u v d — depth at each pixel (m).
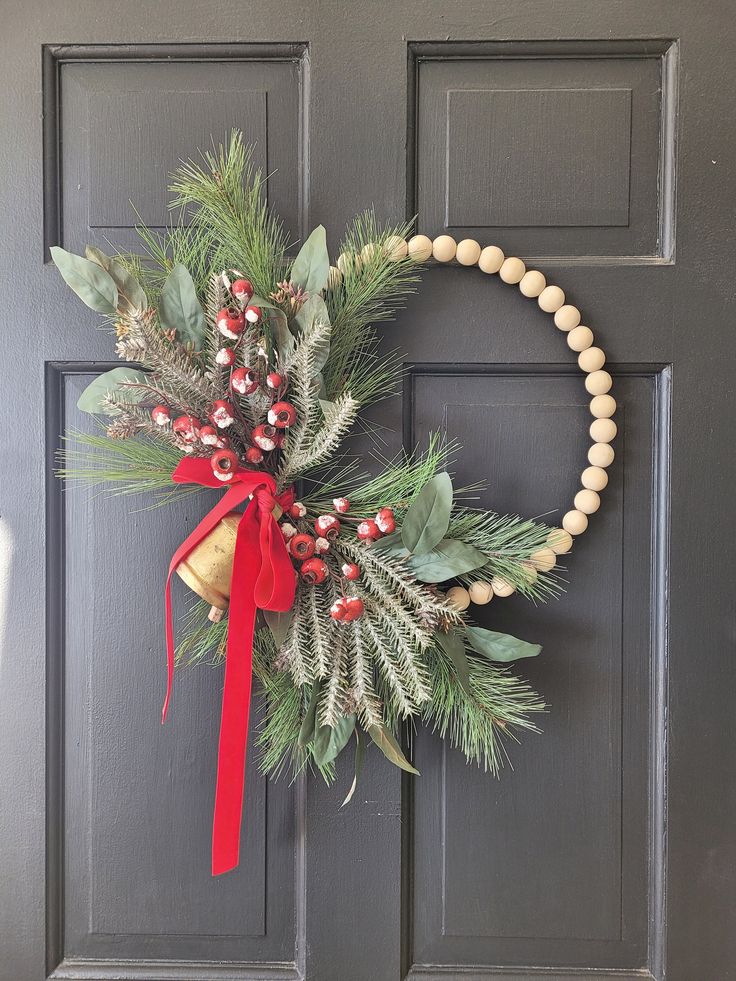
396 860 0.84
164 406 0.74
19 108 0.83
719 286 0.83
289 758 0.86
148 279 0.81
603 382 0.82
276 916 0.86
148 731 0.86
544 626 0.85
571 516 0.83
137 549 0.86
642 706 0.85
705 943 0.84
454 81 0.84
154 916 0.86
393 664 0.72
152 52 0.83
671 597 0.84
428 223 0.84
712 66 0.82
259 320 0.74
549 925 0.85
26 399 0.84
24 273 0.84
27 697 0.85
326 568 0.74
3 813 0.85
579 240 0.84
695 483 0.83
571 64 0.84
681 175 0.82
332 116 0.82
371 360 0.84
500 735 0.86
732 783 0.84
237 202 0.76
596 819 0.85
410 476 0.78
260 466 0.77
